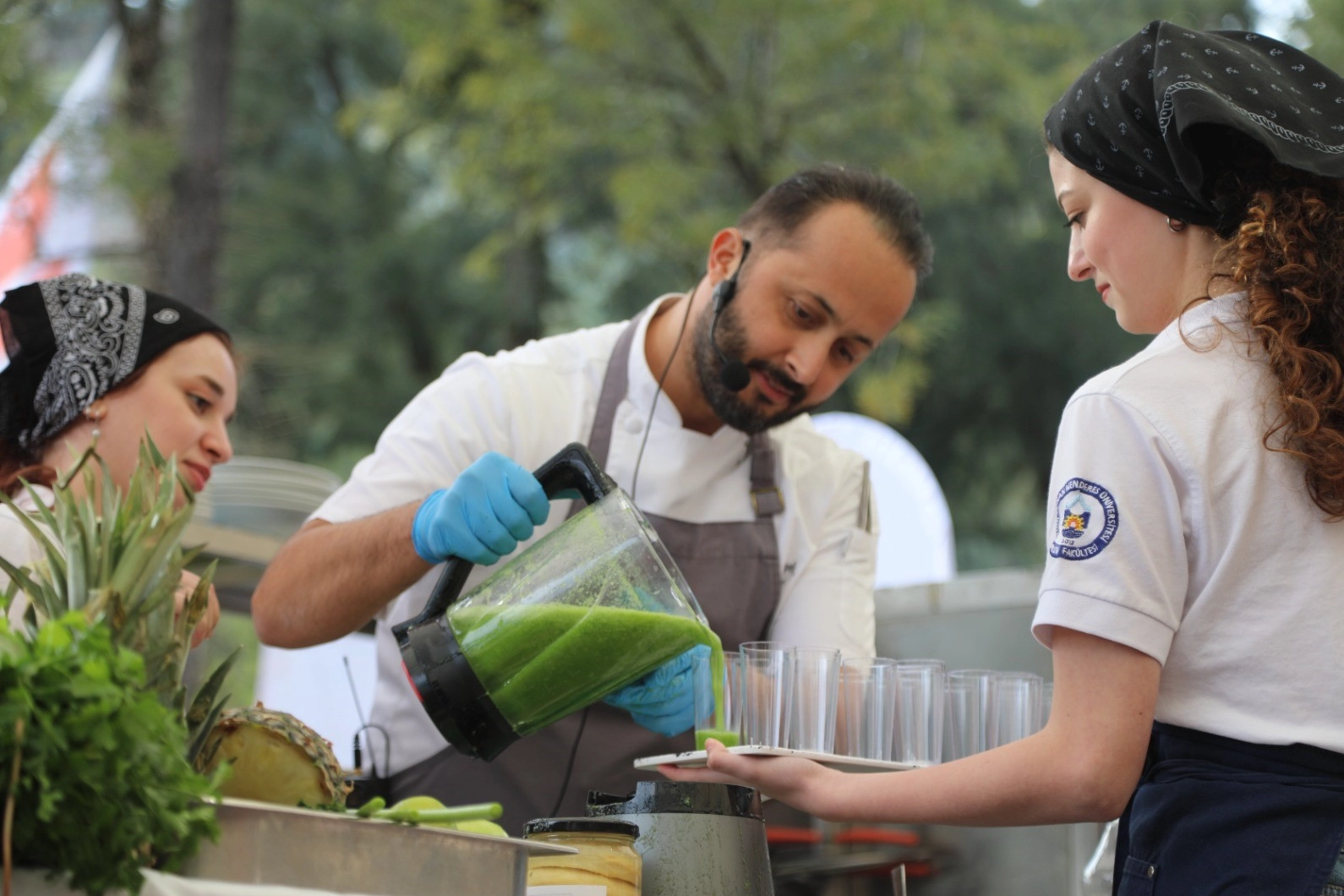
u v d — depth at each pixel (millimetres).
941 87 10398
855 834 3750
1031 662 3914
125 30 9719
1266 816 1883
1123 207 2176
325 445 14562
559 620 2266
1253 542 1955
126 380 2838
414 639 2314
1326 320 1980
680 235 10156
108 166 8625
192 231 9555
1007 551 15578
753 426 3195
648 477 3291
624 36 10297
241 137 14367
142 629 1646
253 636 7676
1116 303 2254
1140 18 13555
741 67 10445
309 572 2906
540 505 2410
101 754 1419
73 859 1439
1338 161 2014
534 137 10656
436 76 11234
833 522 3504
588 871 2107
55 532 1726
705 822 2305
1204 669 1970
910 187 10594
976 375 14406
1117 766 1929
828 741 2490
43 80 8250
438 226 15094
